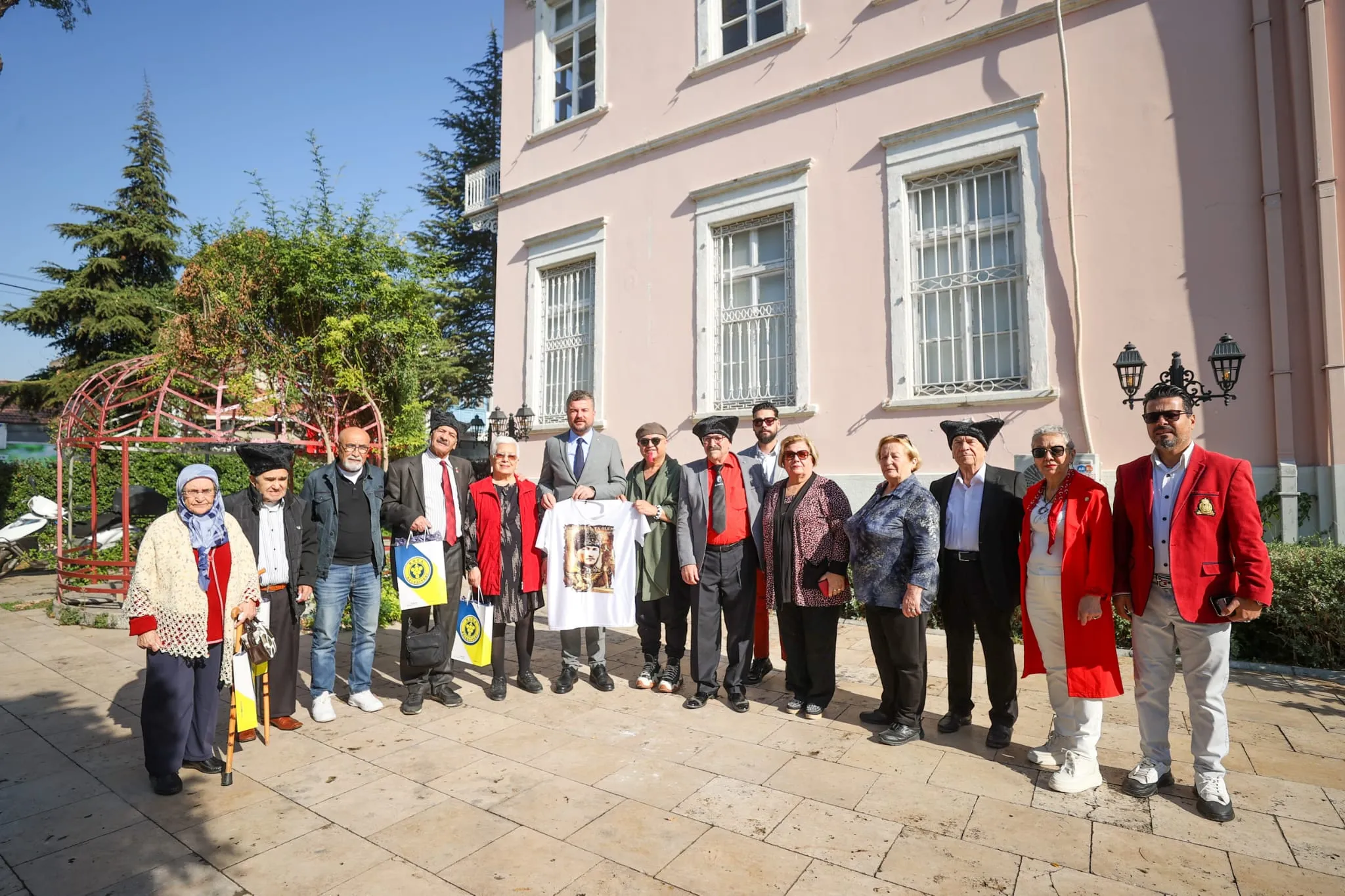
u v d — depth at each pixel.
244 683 4.21
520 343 11.96
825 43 8.82
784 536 4.61
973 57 7.76
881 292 8.17
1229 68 6.53
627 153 10.49
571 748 4.11
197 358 9.37
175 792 3.59
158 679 3.59
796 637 4.74
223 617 3.87
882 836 3.06
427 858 2.94
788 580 4.58
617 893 2.67
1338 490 5.86
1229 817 3.13
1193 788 3.46
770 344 9.10
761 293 9.27
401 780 3.71
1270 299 6.20
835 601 4.49
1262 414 6.25
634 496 5.41
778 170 8.94
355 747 4.18
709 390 9.48
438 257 11.20
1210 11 6.62
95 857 2.99
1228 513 3.19
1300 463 6.10
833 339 8.46
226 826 3.24
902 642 4.08
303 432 10.97
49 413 23.47
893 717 4.32
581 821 3.23
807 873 2.79
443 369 19.41
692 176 9.87
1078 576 3.49
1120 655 5.88
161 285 23.75
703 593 4.84
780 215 9.13
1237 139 6.47
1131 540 3.51
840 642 6.60
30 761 4.05
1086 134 7.11
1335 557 5.32
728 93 9.65
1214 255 6.50
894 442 4.18
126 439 7.88
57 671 5.91
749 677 5.49
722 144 9.61
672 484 5.21
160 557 3.62
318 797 3.53
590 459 5.66
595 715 4.70
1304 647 5.39
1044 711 4.67
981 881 2.71
